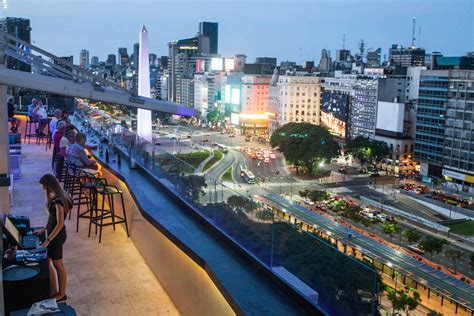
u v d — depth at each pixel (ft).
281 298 15.94
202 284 19.48
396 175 390.63
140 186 31.17
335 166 411.75
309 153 348.38
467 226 272.92
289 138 356.79
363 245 185.06
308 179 365.20
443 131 358.02
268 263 17.47
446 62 417.28
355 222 273.95
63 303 15.25
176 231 22.48
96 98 25.70
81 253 28.27
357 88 454.40
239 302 15.57
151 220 24.99
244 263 18.69
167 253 23.52
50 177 20.53
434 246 225.76
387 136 413.18
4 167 33.35
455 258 219.82
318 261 14.83
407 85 429.79
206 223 23.00
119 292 23.75
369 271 12.85
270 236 17.31
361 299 13.03
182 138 531.50
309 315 14.99
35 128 67.31
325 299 14.51
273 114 553.23
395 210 297.33
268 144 516.73
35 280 16.31
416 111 392.06
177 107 27.43
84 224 33.47
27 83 24.64
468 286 167.53
